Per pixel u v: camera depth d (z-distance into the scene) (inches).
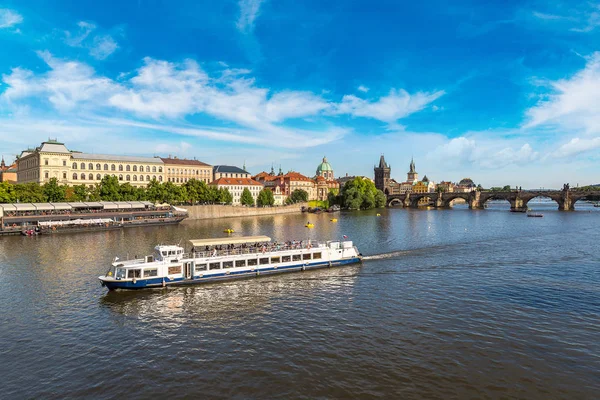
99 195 6269.7
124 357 1264.8
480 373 1138.7
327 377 1124.5
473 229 4719.5
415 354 1256.2
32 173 7746.1
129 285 1971.0
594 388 1062.4
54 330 1493.6
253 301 1823.3
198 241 2308.1
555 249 3139.8
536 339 1362.0
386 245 3400.6
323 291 1972.2
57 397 1045.8
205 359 1243.2
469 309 1669.5
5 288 2037.4
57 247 3390.7
